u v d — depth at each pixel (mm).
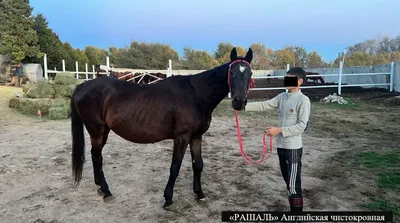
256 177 3951
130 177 3930
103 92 3143
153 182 3766
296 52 37750
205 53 34125
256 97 12766
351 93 12328
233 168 4305
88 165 4469
